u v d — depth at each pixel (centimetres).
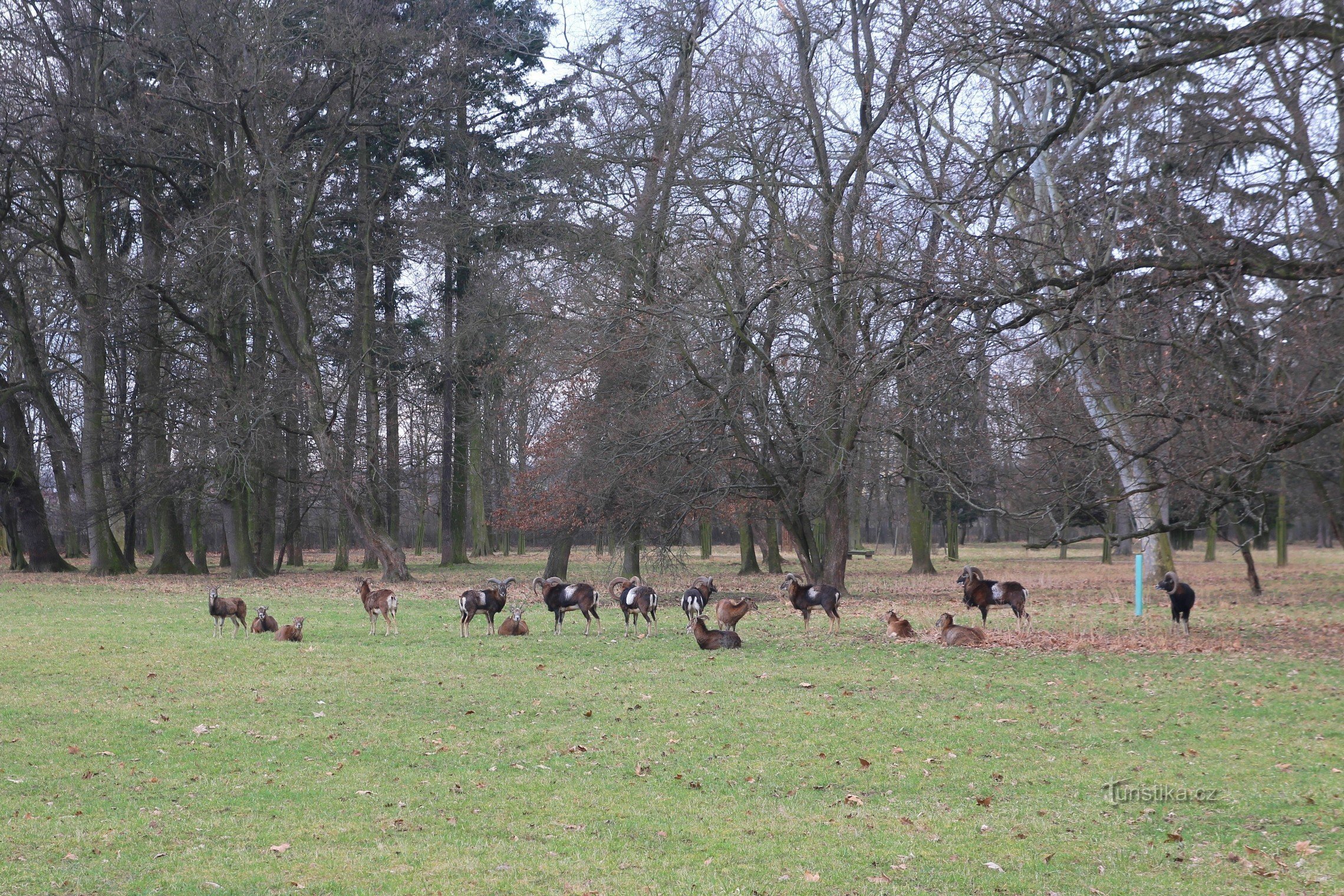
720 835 855
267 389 4203
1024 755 1105
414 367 4703
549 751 1142
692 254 3002
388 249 4650
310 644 2042
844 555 3175
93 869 778
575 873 764
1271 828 857
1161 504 2477
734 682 1568
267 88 3875
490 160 4606
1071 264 1452
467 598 2162
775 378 2759
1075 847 814
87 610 2828
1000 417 1980
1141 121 1770
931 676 1605
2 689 1508
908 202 2372
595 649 1966
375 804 947
